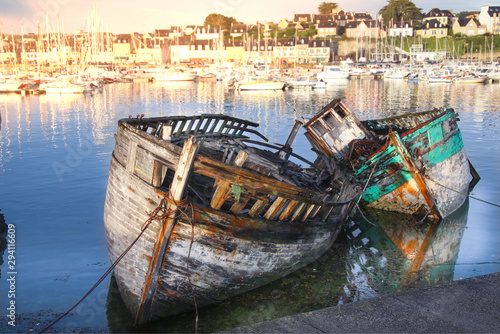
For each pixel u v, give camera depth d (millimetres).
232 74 93875
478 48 125875
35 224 12680
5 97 57531
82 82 66375
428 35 135250
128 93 65500
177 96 60469
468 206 15289
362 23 135250
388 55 128500
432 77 82312
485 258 10953
